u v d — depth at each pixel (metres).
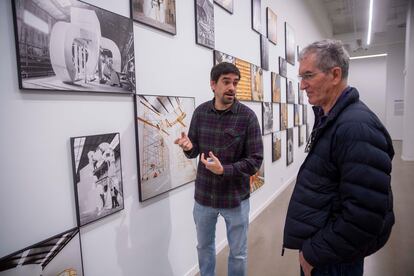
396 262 2.26
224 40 2.51
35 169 1.07
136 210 1.57
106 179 1.36
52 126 1.13
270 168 3.76
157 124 1.69
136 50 1.54
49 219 1.12
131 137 1.53
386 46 10.83
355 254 0.87
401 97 10.76
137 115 1.54
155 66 1.68
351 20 8.88
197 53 2.10
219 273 2.13
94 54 1.27
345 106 0.93
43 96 1.09
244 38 2.91
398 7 7.28
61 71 1.13
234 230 1.66
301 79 1.03
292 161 4.82
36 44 1.04
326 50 0.94
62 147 1.17
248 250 2.52
